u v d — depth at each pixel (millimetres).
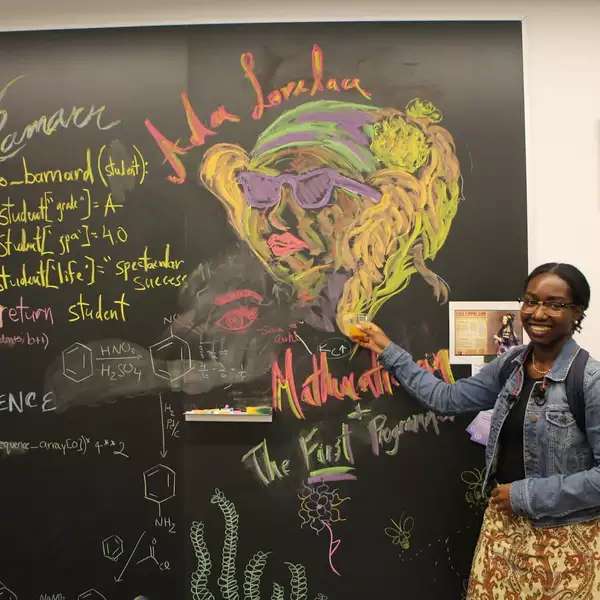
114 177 1654
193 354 1640
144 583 1647
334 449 1628
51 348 1666
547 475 1226
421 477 1623
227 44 1638
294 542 1634
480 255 1615
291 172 1626
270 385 1631
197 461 1642
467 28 1629
